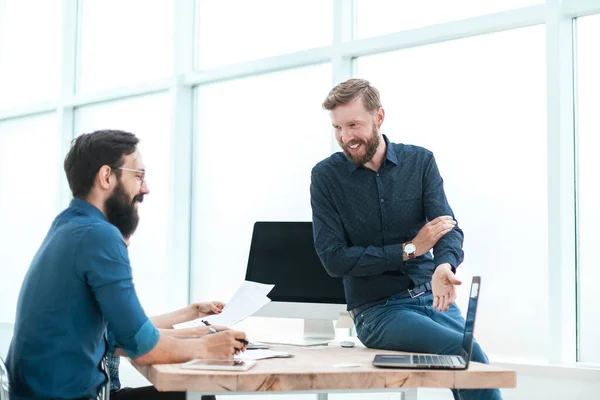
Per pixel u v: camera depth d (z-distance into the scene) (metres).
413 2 3.85
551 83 3.24
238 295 2.45
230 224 4.58
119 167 2.05
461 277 3.61
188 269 4.74
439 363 1.79
